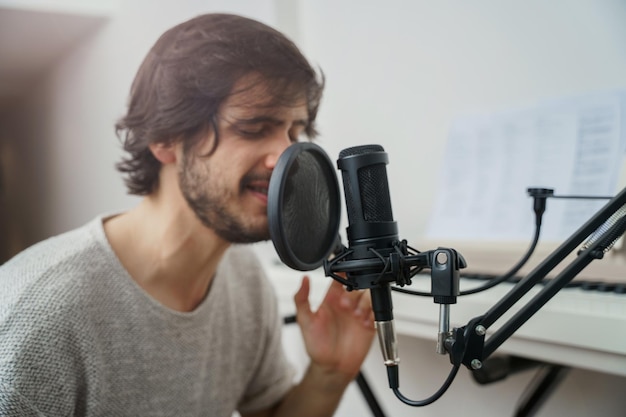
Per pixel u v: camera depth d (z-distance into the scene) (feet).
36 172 10.73
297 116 2.37
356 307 2.81
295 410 2.94
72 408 2.24
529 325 2.29
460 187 3.57
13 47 7.84
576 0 3.42
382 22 4.58
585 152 3.06
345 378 2.83
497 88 3.89
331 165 1.96
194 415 2.64
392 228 1.67
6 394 2.01
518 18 3.74
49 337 2.16
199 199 2.35
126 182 2.65
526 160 3.29
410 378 4.11
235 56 2.26
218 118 2.27
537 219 1.92
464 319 2.53
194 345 2.64
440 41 4.20
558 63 3.55
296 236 1.77
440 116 4.24
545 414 3.45
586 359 2.17
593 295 2.35
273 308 3.26
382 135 4.66
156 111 2.41
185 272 2.59
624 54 3.21
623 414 3.09
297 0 5.24
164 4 5.48
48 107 9.49
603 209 1.56
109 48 6.68
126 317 2.42
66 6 6.47
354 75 4.86
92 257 2.41
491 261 3.21
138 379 2.45
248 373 3.12
